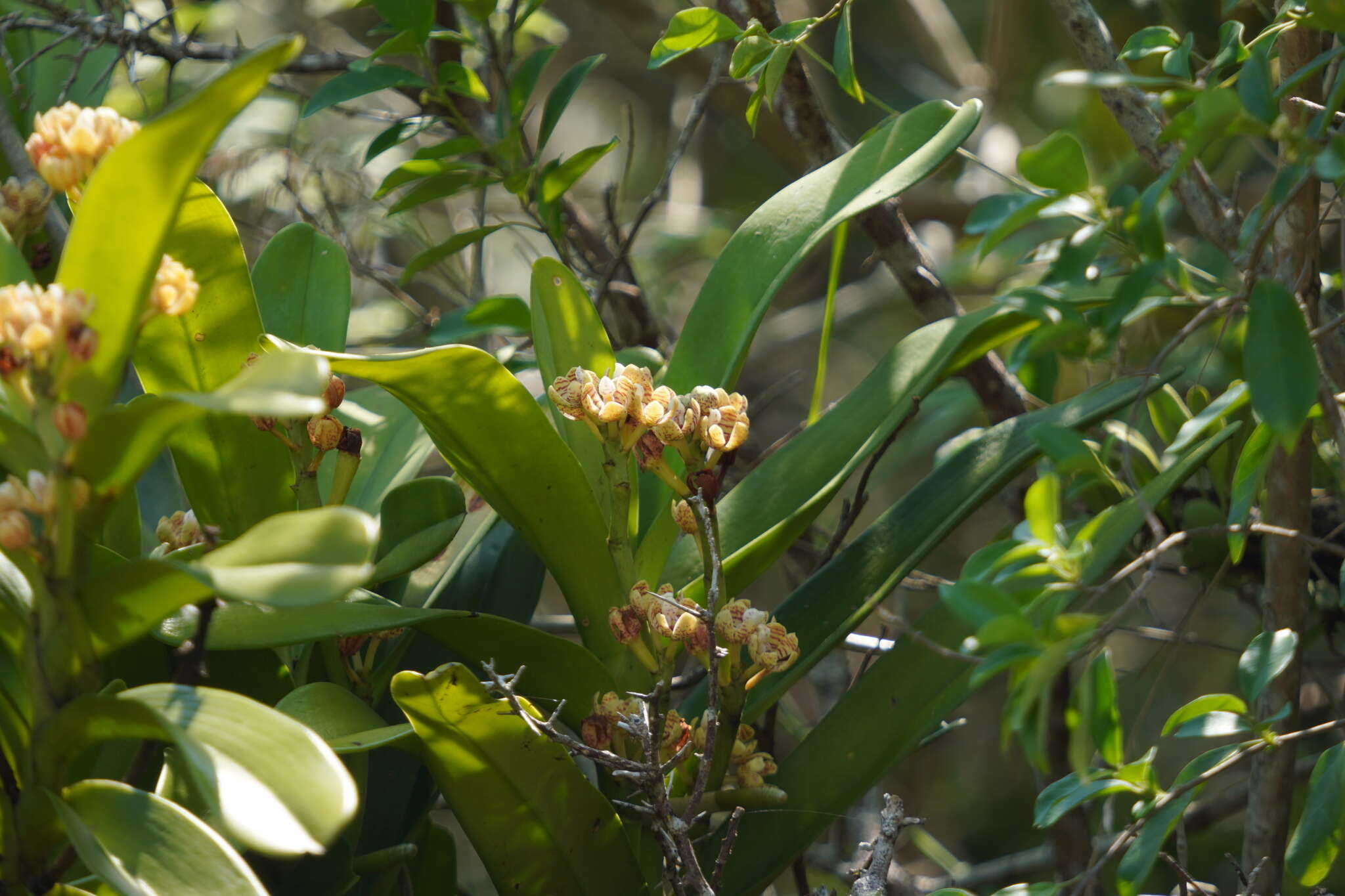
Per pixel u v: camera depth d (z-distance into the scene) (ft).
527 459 5.38
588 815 5.31
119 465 4.92
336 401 5.36
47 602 4.95
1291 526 5.57
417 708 5.17
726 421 5.37
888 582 5.63
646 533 5.70
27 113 6.06
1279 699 5.62
